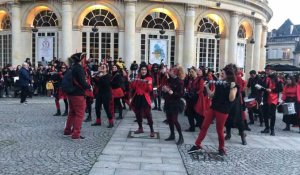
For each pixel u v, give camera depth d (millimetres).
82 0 22531
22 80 15805
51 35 23547
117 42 23234
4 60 25656
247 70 29688
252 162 7227
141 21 23234
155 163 6824
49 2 23062
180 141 8516
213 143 8875
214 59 26125
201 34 25312
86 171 6168
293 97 11508
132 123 11312
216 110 7539
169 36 24156
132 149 7844
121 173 6125
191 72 10641
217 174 6312
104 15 23172
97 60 23203
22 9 23844
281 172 6602
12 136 8820
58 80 12133
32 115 12328
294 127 12289
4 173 5941
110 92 10367
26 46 24016
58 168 6285
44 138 8656
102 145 8109
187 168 6590
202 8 24625
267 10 30891
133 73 18062
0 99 17734
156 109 15148
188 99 10445
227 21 26094
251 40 28047
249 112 12453
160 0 23031
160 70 14359
